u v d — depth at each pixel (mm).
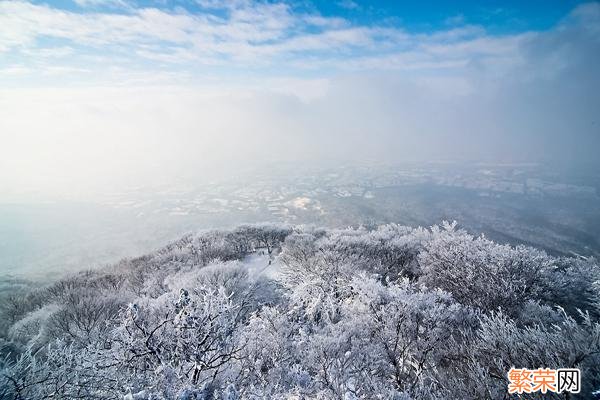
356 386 6199
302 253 20969
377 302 9266
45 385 5688
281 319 10727
